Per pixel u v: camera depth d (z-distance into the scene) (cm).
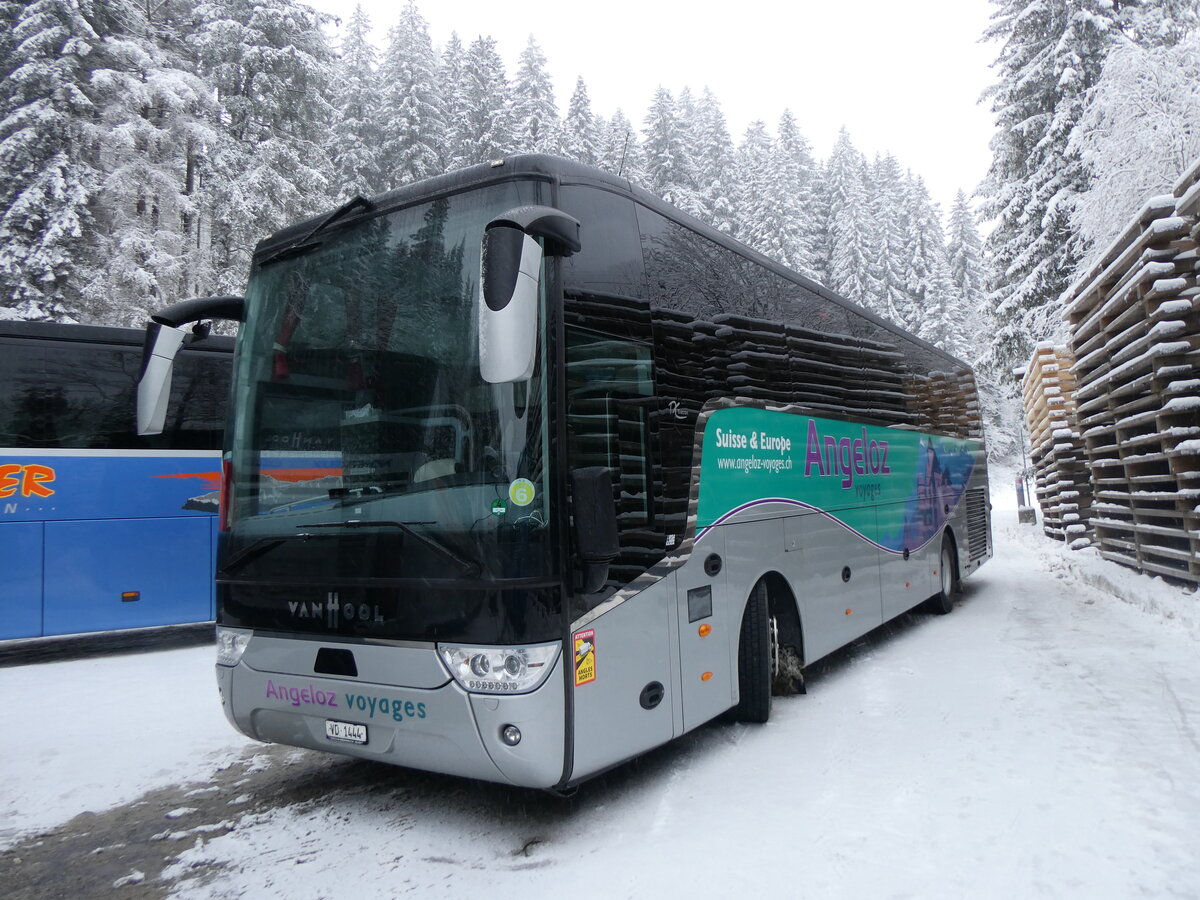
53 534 841
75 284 1778
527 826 399
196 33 2333
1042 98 2488
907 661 732
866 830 370
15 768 513
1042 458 1881
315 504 404
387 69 3925
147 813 438
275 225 2181
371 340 402
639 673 406
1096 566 1130
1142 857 327
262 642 418
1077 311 1137
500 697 337
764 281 608
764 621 543
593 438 386
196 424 926
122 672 809
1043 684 609
